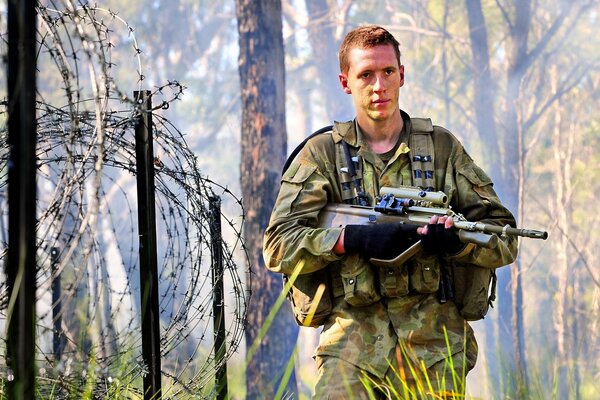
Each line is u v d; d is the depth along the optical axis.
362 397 4.62
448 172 4.88
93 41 3.99
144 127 4.97
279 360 11.28
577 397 5.18
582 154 25.73
